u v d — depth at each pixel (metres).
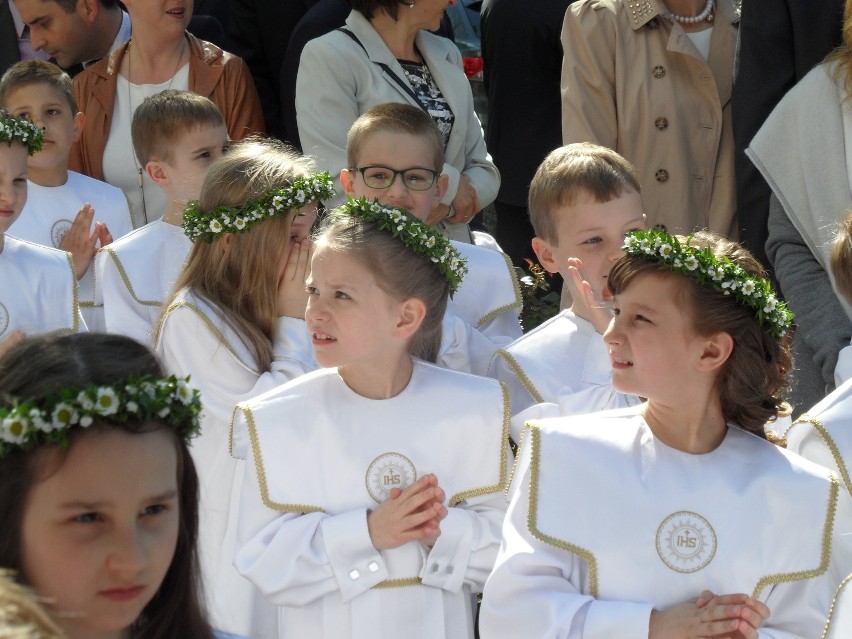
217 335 4.71
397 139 5.25
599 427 3.52
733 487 3.40
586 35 6.61
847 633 3.04
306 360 4.78
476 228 8.21
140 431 2.39
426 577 3.86
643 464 3.44
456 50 6.90
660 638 3.18
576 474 3.42
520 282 6.75
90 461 2.34
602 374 4.59
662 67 6.58
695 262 3.36
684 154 6.56
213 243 4.86
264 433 3.93
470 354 5.04
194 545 2.63
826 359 5.27
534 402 4.56
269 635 4.43
